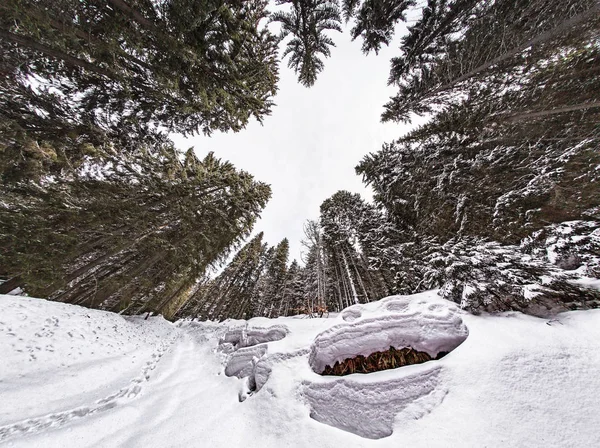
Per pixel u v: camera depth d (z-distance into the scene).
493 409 3.00
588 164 6.36
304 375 5.75
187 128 9.84
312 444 3.60
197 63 6.21
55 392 5.02
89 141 7.63
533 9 6.42
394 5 7.43
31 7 4.10
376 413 3.99
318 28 7.87
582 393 2.77
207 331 16.78
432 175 10.03
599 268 5.22
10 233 6.54
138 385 6.30
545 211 7.22
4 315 6.39
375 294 17.89
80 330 8.21
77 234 8.51
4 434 3.44
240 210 16.58
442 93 9.89
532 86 7.28
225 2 5.64
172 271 15.91
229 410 5.24
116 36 5.20
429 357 4.90
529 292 4.65
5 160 5.10
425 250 11.14
